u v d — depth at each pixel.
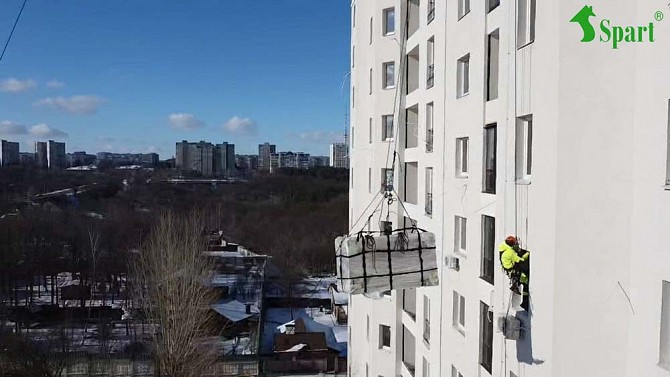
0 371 36.69
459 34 16.16
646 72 8.60
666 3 8.20
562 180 9.43
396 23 24.09
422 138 21.00
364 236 12.07
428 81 20.53
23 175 132.25
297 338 49.81
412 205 22.55
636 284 8.81
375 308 24.67
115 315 58.91
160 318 36.38
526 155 11.48
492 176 14.10
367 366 26.50
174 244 37.19
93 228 76.38
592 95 9.23
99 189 121.06
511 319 10.91
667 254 8.16
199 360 35.62
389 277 11.93
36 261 66.56
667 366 8.23
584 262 9.31
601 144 9.20
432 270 12.26
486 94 14.41
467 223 15.52
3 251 60.81
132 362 42.28
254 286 75.25
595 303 9.27
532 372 10.51
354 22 29.83
